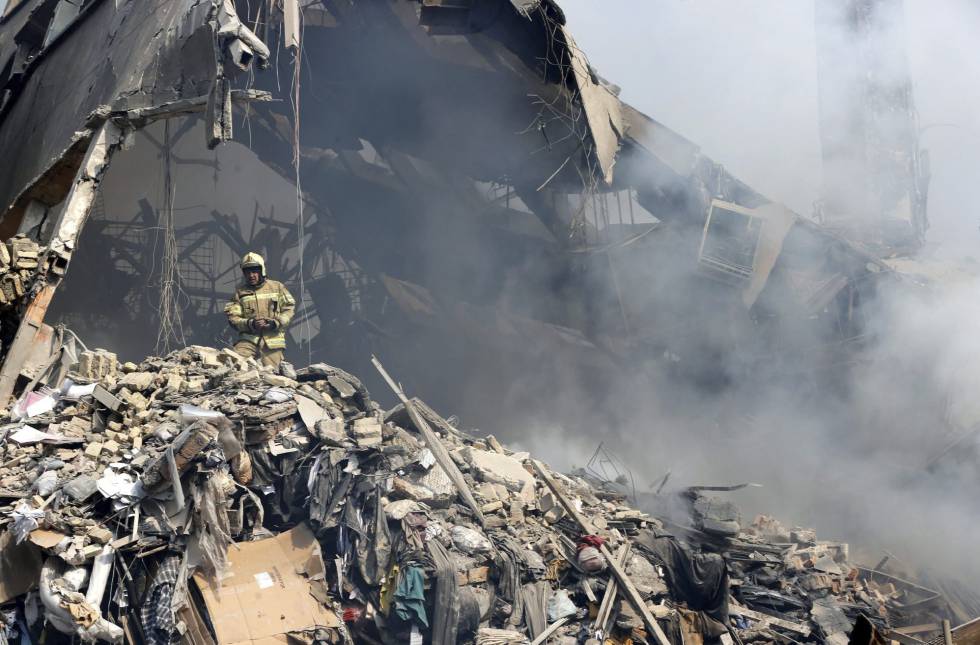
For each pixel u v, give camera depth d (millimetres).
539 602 9125
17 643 7695
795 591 10969
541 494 10789
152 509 8289
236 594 8281
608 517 10797
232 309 12305
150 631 7832
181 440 8188
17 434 9133
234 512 8875
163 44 11547
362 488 9203
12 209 13188
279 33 15078
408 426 11141
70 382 10188
